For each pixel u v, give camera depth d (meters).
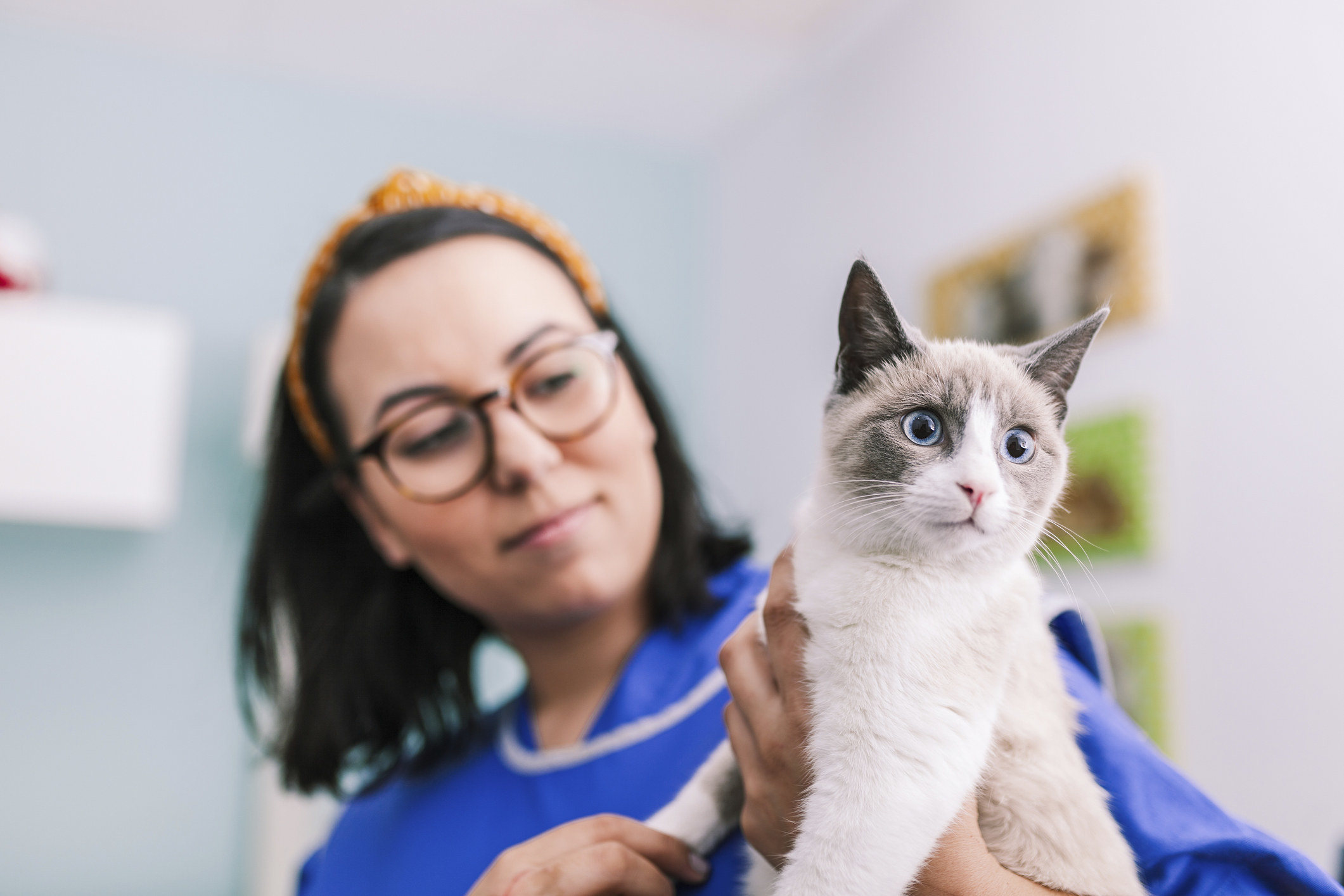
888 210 2.61
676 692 0.87
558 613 0.88
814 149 2.93
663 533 0.96
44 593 2.57
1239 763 1.68
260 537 1.10
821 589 0.70
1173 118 1.88
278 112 2.97
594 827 0.72
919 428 0.75
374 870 0.94
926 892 0.62
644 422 0.97
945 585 0.70
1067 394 0.82
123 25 2.74
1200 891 0.64
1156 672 1.82
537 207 3.25
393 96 3.10
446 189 1.00
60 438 2.33
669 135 3.38
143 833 2.56
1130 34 1.98
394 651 1.07
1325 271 1.61
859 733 0.65
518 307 0.88
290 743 1.07
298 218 2.95
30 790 2.50
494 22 2.71
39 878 2.47
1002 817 0.67
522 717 0.98
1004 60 2.27
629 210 3.38
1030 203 2.17
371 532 1.02
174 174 2.84
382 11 2.67
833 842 0.63
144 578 2.65
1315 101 1.65
